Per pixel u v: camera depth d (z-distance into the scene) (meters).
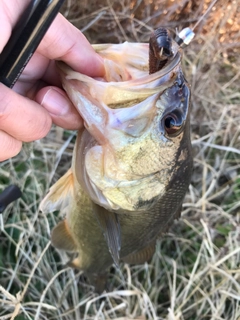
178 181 0.16
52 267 0.26
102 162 0.14
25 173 0.26
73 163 0.15
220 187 0.30
